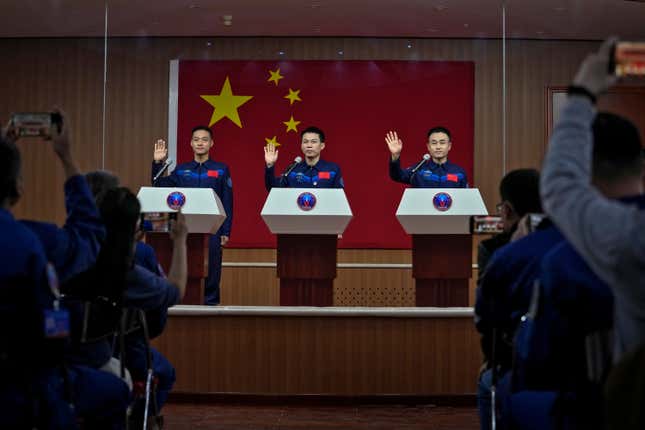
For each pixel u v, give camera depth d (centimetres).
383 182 795
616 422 129
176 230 307
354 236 791
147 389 289
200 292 530
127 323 282
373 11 723
